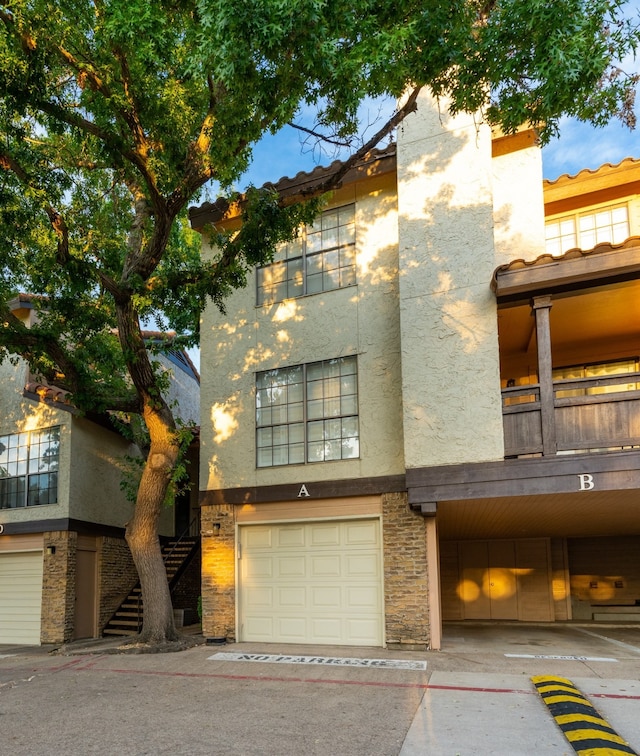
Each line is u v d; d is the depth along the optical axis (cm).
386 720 659
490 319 1049
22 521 1554
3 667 1080
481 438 1016
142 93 951
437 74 803
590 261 976
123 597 1656
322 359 1247
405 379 1081
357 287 1239
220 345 1355
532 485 968
